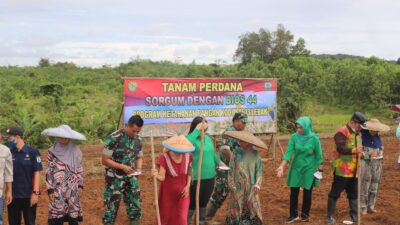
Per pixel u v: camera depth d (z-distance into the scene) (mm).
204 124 7195
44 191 10930
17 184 6875
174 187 6633
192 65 58125
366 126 8375
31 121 22094
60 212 6633
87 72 61156
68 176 6711
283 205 9680
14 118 23156
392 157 16234
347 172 8078
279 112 28984
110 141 6930
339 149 7992
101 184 11820
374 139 8656
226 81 13914
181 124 13406
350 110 39438
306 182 8180
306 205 8367
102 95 43531
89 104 36312
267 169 13766
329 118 34375
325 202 9859
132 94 12836
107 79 55688
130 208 7121
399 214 8812
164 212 6715
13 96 33562
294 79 41438
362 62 48969
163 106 13180
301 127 8062
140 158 7301
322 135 25141
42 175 12789
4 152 6543
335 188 8195
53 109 31344
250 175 6711
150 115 13047
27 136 21750
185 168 6652
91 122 24516
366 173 8648
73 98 39281
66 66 65312
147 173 13219
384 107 38344
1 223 6543
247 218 6766
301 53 56344
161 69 62062
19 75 57031
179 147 6398
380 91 39188
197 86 13555
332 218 8250
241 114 7320
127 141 7004
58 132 6539
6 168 6617
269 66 43562
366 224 8219
